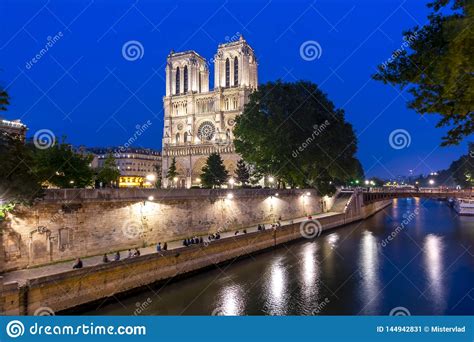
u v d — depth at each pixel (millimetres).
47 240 30688
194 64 145000
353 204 88000
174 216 44375
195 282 35000
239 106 131500
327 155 72688
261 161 71375
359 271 39625
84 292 26641
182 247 36312
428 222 82000
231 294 31859
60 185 47719
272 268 40844
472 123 17641
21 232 28891
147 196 40500
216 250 40844
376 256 46969
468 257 45719
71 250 32469
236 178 103000
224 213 53344
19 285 23250
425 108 17828
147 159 152750
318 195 84000
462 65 14469
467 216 94062
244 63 135250
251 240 47469
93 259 32656
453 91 16031
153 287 32344
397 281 35906
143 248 38781
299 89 71562
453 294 32125
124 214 37875
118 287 29203
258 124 67688
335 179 102750
